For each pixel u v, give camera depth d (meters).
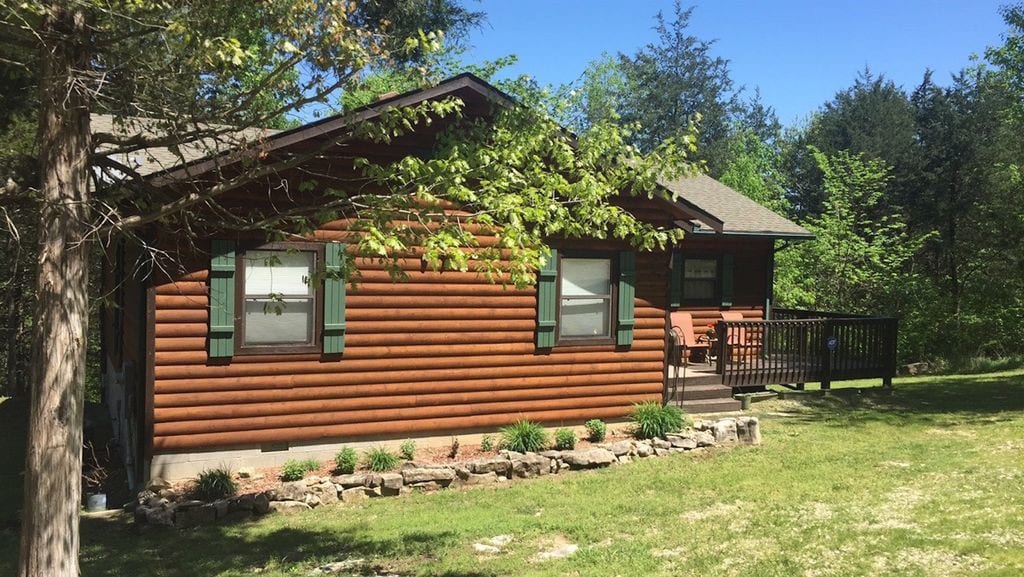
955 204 33.75
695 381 14.36
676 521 7.86
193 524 8.61
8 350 19.94
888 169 32.09
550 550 7.17
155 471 9.65
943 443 11.24
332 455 10.56
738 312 17.89
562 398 12.06
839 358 16.28
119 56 5.84
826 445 11.41
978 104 34.19
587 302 12.28
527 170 6.68
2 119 10.26
